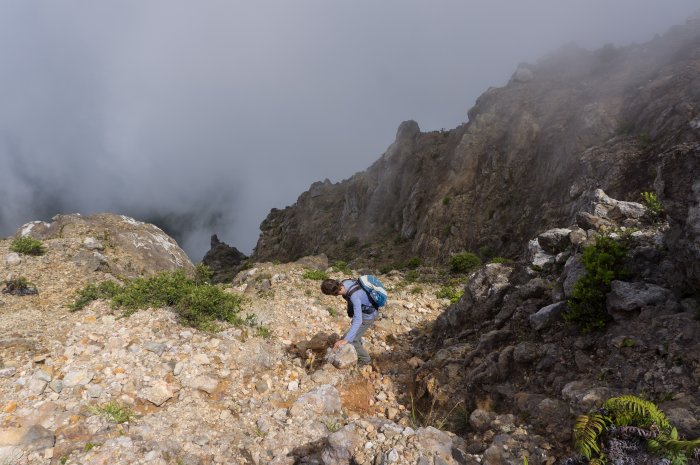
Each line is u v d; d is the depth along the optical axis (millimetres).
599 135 32719
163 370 5750
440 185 45688
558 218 30141
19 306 9188
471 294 8453
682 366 4273
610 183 26766
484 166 42062
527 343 5922
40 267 11773
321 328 8844
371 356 7867
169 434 4707
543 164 36719
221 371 6039
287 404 5785
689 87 29047
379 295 6727
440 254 39375
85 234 15641
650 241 6297
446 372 6480
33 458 4117
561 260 7746
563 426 4336
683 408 3801
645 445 3477
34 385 5098
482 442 4633
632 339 4910
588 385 4684
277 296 10711
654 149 26359
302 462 4559
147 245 16375
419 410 6137
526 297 7262
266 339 7574
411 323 9836
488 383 5789
